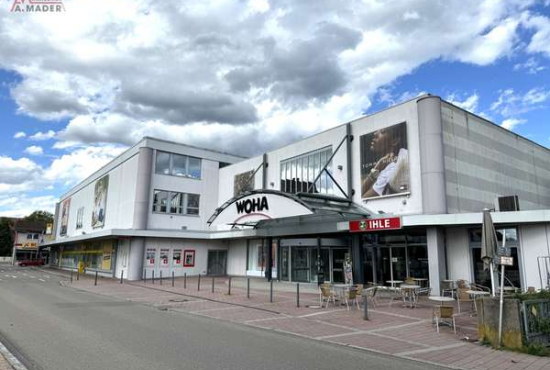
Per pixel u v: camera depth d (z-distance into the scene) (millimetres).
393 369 6973
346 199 22469
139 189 33094
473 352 8258
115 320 11602
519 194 25234
